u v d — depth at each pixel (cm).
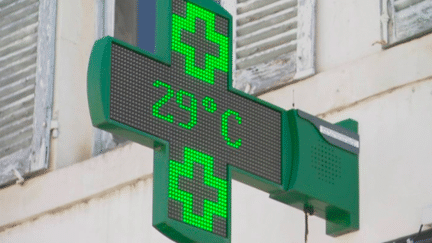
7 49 1134
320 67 973
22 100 1116
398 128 910
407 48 924
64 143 1098
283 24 998
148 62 765
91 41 1137
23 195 1105
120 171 1053
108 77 746
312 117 848
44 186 1095
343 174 870
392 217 889
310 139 845
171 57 773
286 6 1005
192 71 779
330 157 861
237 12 1025
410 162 897
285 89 978
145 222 1023
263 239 952
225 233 765
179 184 757
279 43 996
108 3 1144
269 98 983
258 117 807
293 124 831
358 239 896
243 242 962
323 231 920
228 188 773
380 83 929
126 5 1152
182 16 785
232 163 782
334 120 944
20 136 1111
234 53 1011
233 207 980
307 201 852
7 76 1128
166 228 752
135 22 1148
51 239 1078
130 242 1027
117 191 1052
